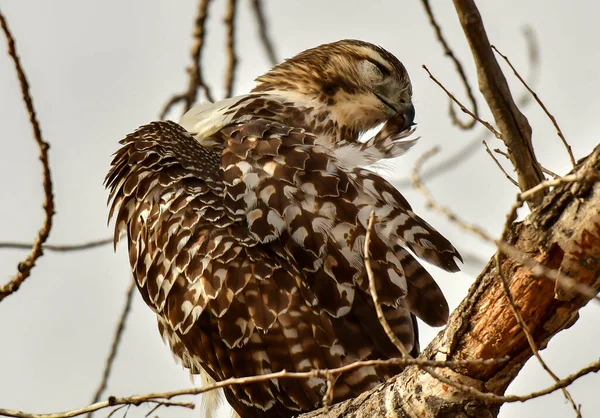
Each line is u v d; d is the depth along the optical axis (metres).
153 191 8.98
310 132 9.68
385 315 8.11
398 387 6.63
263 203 8.41
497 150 7.25
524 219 6.01
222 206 8.70
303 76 11.05
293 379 8.19
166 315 8.74
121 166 9.48
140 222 8.96
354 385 8.06
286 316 8.19
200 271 8.45
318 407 8.23
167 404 7.34
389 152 9.00
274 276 8.30
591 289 5.80
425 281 8.18
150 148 9.32
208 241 8.50
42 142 7.81
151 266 8.79
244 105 10.09
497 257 5.81
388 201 8.40
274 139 8.76
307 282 8.23
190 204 8.74
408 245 8.26
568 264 5.85
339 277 8.14
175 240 8.62
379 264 8.15
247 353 8.34
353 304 8.13
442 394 6.39
